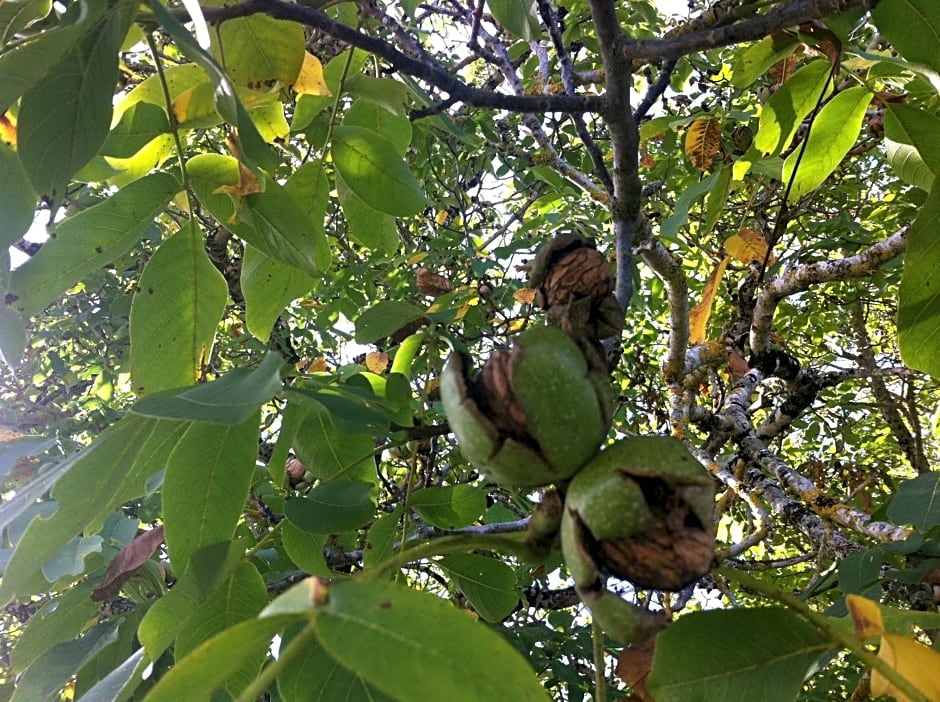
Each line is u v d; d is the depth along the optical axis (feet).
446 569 1.41
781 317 4.00
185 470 1.07
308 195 1.49
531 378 0.77
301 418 1.30
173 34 0.89
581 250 0.91
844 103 1.51
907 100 1.71
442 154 3.55
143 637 1.02
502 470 0.79
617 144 1.37
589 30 2.85
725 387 3.47
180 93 1.36
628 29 2.96
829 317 4.23
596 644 0.84
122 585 1.29
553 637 2.31
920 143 1.45
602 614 0.76
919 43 1.12
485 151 3.44
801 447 4.67
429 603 0.57
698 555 0.74
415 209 1.48
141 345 1.24
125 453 0.95
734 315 3.08
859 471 3.99
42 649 1.33
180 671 0.57
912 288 1.18
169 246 1.23
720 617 0.86
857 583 1.42
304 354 3.91
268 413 3.19
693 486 0.74
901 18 1.11
